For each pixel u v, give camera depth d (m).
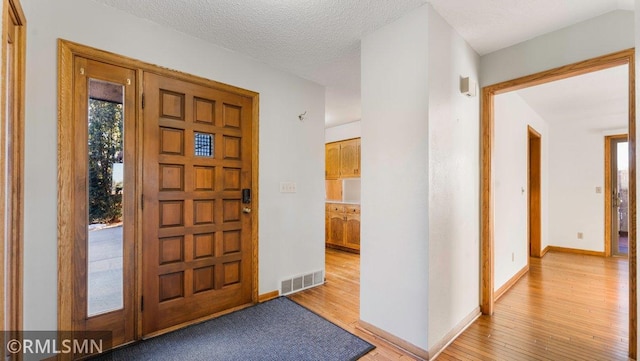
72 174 1.77
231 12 1.97
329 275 3.65
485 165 2.51
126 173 1.98
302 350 1.92
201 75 2.35
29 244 1.61
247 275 2.65
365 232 2.25
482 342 2.05
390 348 1.97
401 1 1.84
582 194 4.82
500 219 3.00
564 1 1.80
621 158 4.61
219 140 2.47
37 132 1.64
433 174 1.90
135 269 2.01
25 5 1.58
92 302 1.84
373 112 2.21
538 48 2.23
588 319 2.39
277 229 2.90
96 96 1.87
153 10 1.95
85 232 1.81
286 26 2.15
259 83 2.76
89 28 1.83
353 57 2.68
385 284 2.09
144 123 2.06
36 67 1.64
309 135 3.23
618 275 3.61
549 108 4.15
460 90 2.24
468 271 2.33
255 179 2.71
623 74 2.89
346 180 5.72
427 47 1.86
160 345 1.95
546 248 5.00
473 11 1.93
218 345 1.96
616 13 1.88
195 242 2.32
